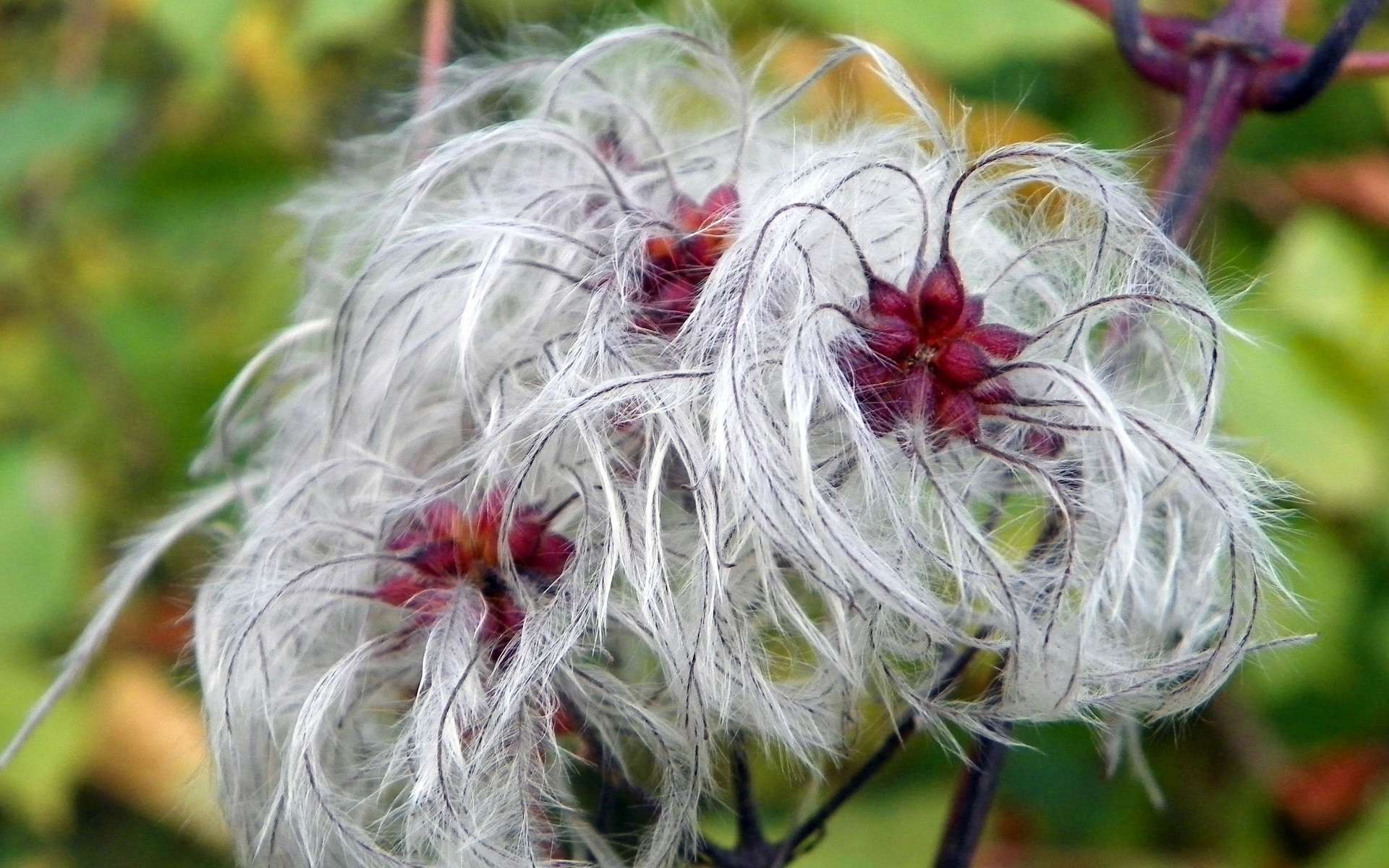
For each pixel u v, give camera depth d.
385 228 0.15
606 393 0.13
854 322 0.13
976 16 0.20
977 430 0.13
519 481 0.13
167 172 0.23
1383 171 0.22
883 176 0.13
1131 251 0.13
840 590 0.12
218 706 0.14
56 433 0.23
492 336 0.14
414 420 0.14
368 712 0.14
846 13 0.20
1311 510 0.20
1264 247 0.22
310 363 0.16
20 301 0.23
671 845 0.13
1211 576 0.14
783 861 0.13
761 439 0.12
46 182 0.23
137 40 0.25
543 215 0.14
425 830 0.13
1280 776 0.21
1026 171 0.13
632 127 0.15
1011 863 0.22
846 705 0.13
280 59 0.22
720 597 0.12
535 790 0.13
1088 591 0.13
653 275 0.13
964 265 0.14
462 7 0.18
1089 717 0.13
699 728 0.13
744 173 0.14
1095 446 0.13
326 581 0.14
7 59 0.25
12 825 0.24
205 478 0.22
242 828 0.14
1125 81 0.22
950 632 0.12
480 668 0.13
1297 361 0.21
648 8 0.19
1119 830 0.22
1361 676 0.21
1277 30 0.15
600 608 0.13
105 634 0.15
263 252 0.22
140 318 0.23
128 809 0.24
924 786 0.21
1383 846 0.20
